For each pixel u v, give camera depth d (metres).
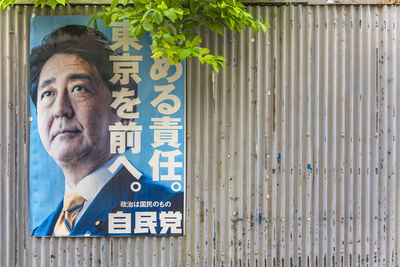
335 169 3.16
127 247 3.09
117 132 3.05
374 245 3.17
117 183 3.05
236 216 3.13
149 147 3.06
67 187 3.04
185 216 3.10
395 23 3.16
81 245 3.08
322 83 3.15
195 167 3.11
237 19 2.80
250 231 3.13
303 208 3.15
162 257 3.11
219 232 3.12
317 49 3.15
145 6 2.61
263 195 3.14
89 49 3.04
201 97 3.10
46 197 3.04
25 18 3.06
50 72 3.03
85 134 3.03
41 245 3.07
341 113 3.16
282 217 3.14
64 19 3.04
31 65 3.04
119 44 3.04
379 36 3.18
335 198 3.16
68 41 3.04
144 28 2.51
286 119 3.14
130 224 3.06
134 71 3.05
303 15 3.14
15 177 3.07
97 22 3.03
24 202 3.07
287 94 3.14
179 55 2.53
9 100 3.06
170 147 3.07
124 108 3.04
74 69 3.03
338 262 3.17
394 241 3.17
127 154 3.05
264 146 3.13
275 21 3.13
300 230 3.15
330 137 3.16
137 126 3.05
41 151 3.04
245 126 3.13
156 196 3.07
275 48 3.13
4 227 3.07
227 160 3.12
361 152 3.17
